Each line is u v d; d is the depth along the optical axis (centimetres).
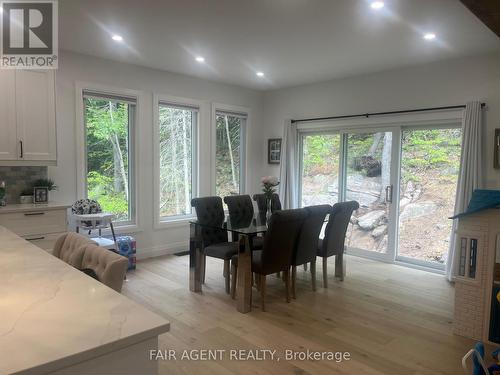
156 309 343
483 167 425
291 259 372
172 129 554
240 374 241
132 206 516
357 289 407
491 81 420
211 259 527
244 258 337
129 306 119
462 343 286
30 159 382
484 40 379
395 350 275
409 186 503
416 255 499
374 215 534
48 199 418
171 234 553
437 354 269
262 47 410
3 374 80
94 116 475
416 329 310
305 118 605
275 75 540
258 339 289
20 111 374
